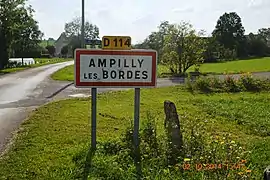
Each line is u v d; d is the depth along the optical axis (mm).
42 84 23906
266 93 19781
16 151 7004
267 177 4781
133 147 6488
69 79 27625
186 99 16516
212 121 10891
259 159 6547
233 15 82125
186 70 34844
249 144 7918
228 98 17016
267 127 10195
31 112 12391
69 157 6434
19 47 70875
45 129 9148
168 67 33375
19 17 48281
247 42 79188
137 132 6688
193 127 7426
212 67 44281
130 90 20469
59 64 56250
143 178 5352
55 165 6008
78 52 6719
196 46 32625
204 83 21188
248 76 22016
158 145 6441
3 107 13906
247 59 64875
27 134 8562
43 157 6512
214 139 7230
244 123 10734
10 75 32062
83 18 22453
